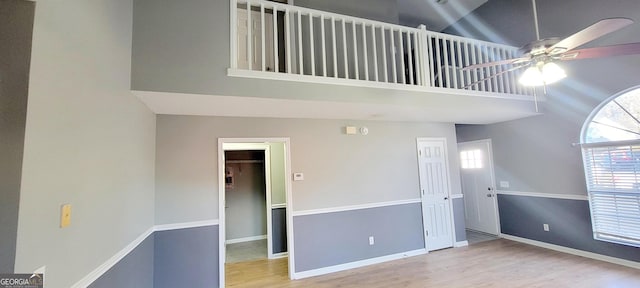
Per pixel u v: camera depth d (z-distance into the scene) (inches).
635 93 148.7
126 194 91.7
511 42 207.9
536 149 192.9
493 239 212.4
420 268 159.9
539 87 185.0
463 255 179.2
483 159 231.5
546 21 184.9
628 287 126.5
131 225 97.0
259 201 244.7
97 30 70.1
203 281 138.2
